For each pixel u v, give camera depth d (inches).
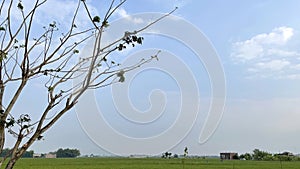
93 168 2987.2
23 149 190.4
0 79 204.5
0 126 191.9
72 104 199.0
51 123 196.5
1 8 214.5
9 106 198.5
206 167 3095.5
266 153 4940.9
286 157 4761.3
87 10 200.4
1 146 192.1
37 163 3917.3
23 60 208.7
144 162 4065.0
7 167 186.5
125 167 3056.1
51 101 199.5
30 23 214.2
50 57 215.3
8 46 210.8
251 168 3166.8
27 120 197.3
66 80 212.8
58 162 4259.4
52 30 223.3
